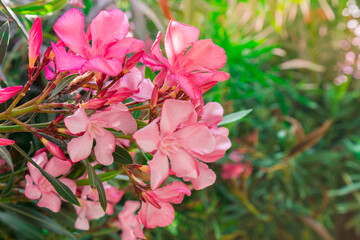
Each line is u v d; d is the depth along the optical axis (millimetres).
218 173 977
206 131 260
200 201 869
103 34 248
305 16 1031
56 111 259
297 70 1360
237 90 938
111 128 275
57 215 396
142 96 284
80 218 353
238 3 947
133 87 276
